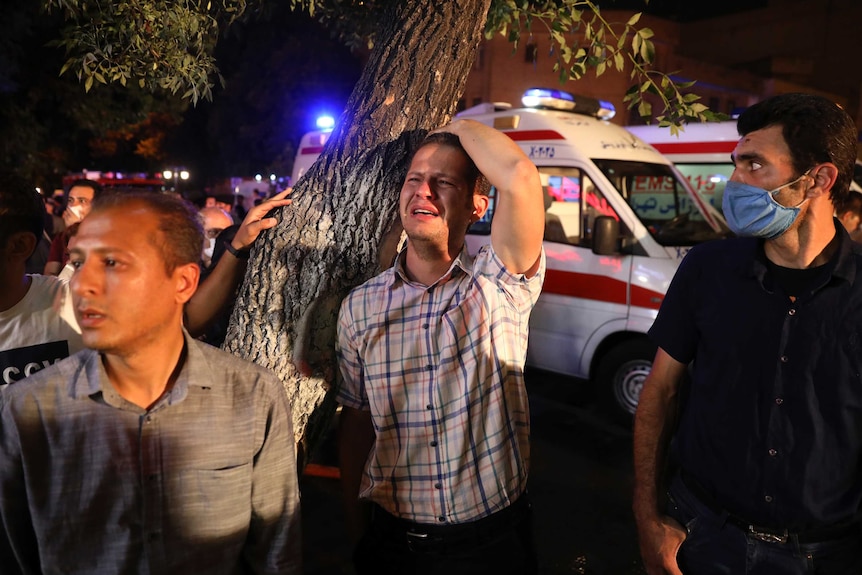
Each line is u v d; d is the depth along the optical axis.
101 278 1.24
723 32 31.53
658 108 19.34
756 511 1.70
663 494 1.94
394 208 2.08
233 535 1.43
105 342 1.25
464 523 1.76
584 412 5.45
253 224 2.00
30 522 1.36
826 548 1.67
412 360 1.75
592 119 5.77
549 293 5.46
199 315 2.11
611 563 3.31
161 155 30.31
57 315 1.86
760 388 1.69
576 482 4.20
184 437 1.37
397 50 2.10
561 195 5.40
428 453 1.75
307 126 21.03
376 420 1.80
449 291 1.76
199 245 1.39
